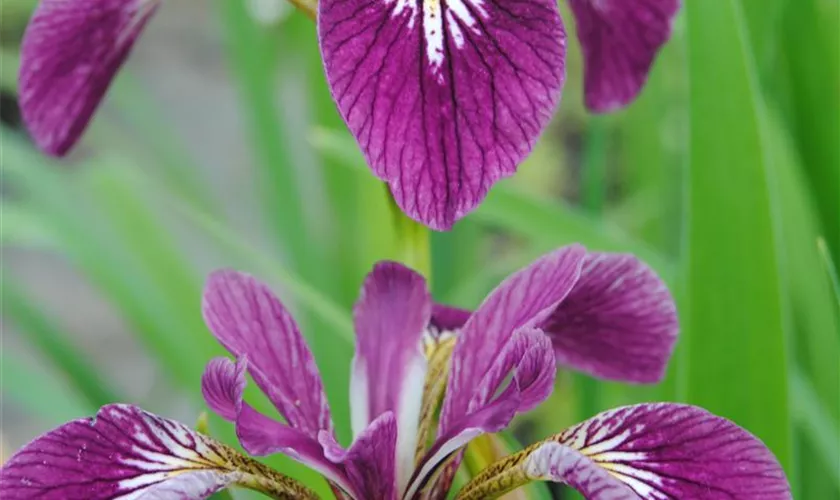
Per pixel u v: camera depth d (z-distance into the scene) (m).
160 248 0.45
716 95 0.36
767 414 0.36
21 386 0.46
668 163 0.49
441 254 0.47
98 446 0.31
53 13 0.36
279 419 0.37
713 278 0.36
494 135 0.31
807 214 0.42
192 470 0.31
